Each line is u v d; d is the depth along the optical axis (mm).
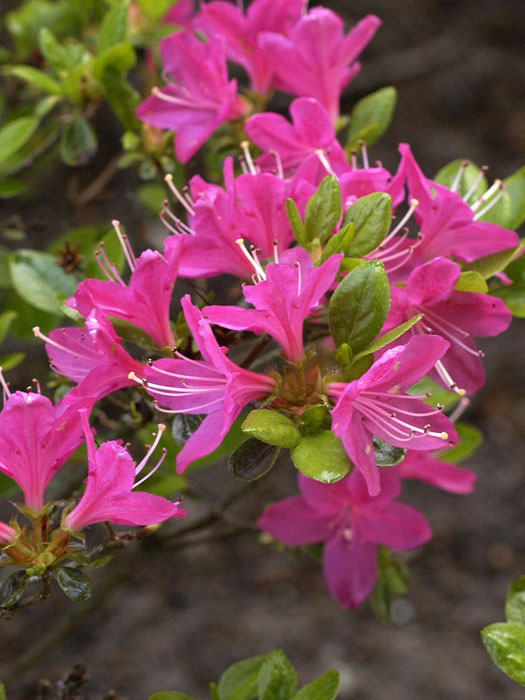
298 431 425
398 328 423
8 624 810
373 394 426
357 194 449
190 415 446
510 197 502
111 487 424
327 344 502
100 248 465
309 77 506
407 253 455
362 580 503
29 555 430
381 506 495
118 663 793
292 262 426
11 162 606
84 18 640
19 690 755
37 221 608
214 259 451
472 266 464
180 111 518
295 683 462
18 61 661
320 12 500
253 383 430
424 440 426
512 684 795
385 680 794
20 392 425
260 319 426
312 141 471
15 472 431
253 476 428
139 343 450
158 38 594
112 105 539
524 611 450
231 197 444
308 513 503
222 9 523
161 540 583
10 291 585
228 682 494
